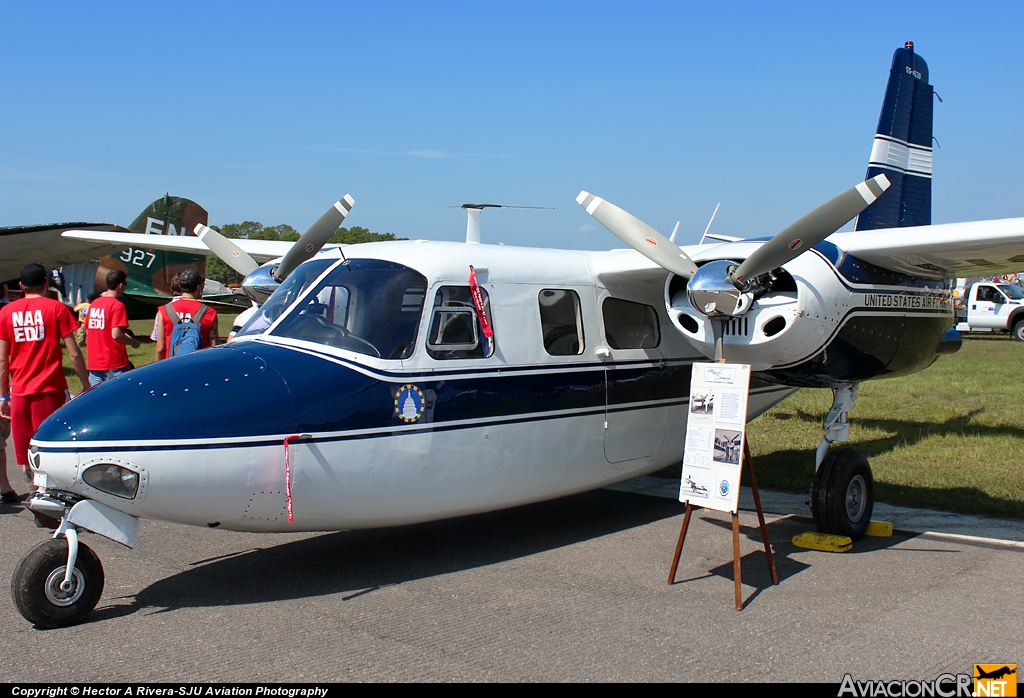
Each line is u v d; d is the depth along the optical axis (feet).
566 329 20.06
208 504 15.19
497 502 18.78
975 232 17.38
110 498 14.58
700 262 19.31
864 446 32.45
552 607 15.56
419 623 14.75
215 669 12.80
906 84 27.30
